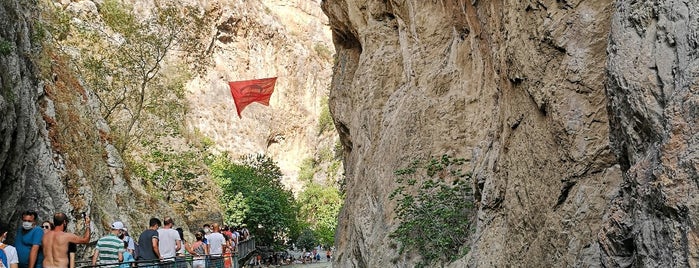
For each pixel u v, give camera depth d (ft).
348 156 88.33
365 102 69.56
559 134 30.53
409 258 50.14
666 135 18.19
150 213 93.45
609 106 23.08
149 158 109.70
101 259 36.96
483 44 50.88
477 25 50.47
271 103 294.05
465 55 56.39
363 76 70.74
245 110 276.41
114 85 96.32
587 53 29.99
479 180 45.21
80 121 79.51
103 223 73.92
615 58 22.12
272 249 171.12
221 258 55.36
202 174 125.70
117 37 105.50
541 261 30.86
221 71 265.95
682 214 16.85
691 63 18.22
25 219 30.09
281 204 170.50
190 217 113.80
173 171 112.47
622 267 21.27
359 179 68.59
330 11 83.35
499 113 41.45
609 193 27.53
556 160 31.30
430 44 61.11
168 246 45.14
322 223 243.40
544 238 30.78
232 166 163.94
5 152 47.91
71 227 61.72
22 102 56.08
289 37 306.76
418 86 60.08
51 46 83.87
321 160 300.20
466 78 55.88
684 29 18.98
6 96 49.62
